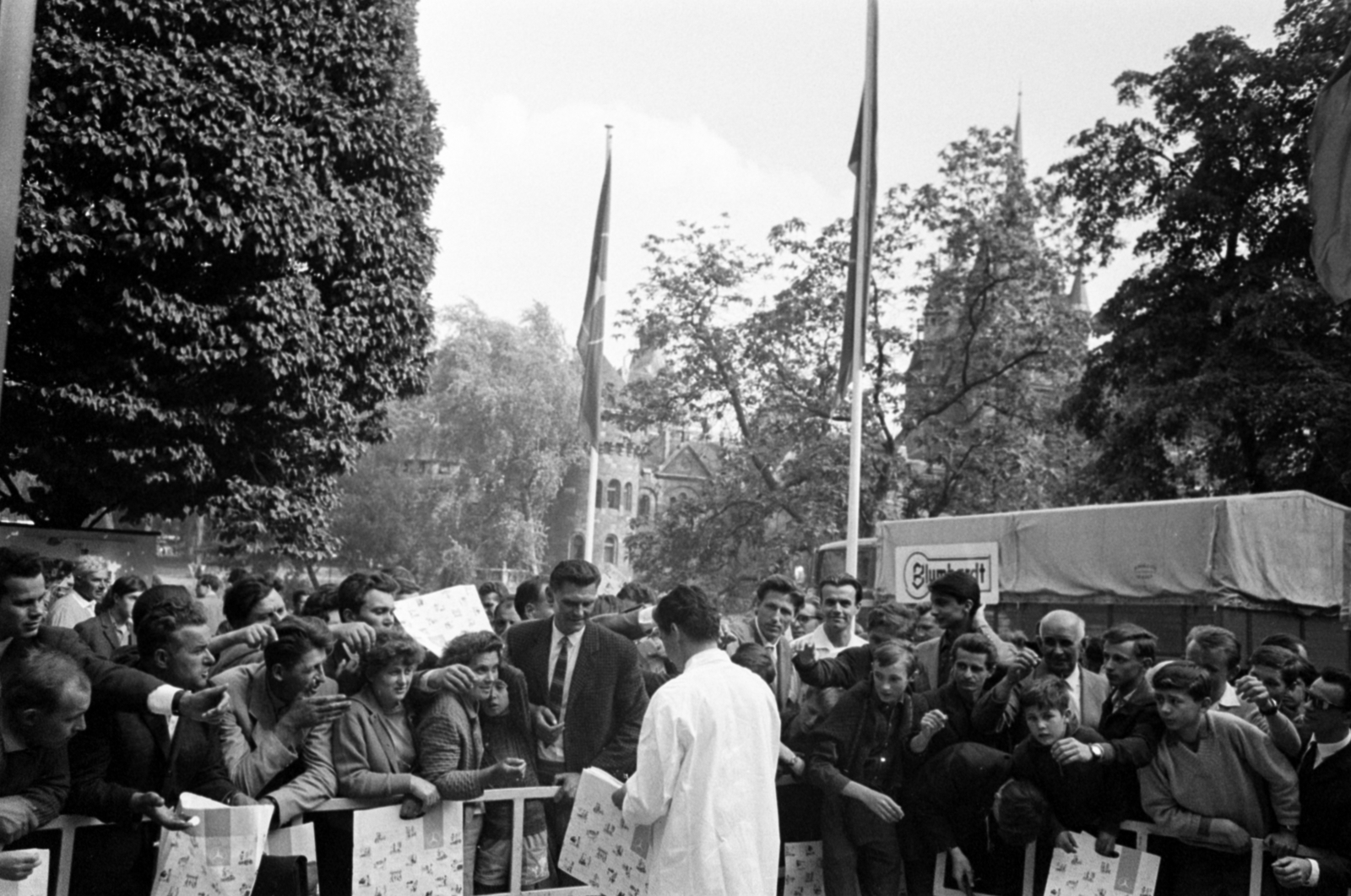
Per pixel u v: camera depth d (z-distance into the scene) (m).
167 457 17.33
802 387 33.00
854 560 14.40
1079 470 32.50
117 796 4.38
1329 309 25.64
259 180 17.16
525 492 61.38
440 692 5.41
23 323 16.73
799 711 6.38
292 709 5.04
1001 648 6.66
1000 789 5.45
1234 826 5.04
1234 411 25.88
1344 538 16.20
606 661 5.88
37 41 15.93
